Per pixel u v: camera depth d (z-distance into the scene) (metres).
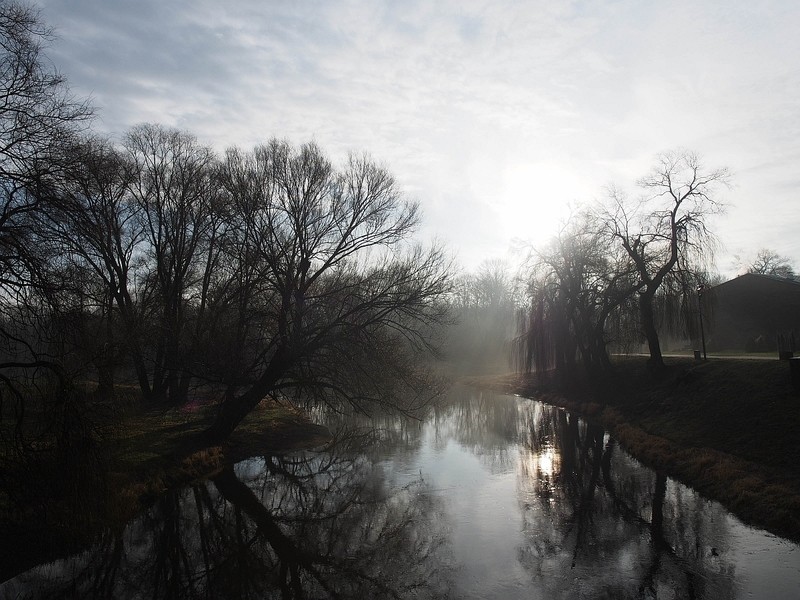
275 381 23.94
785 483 15.28
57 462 11.57
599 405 33.16
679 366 31.41
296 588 11.95
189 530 15.58
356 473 21.66
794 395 20.14
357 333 22.97
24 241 11.24
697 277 31.61
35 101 11.28
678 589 11.03
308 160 23.50
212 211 26.16
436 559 13.09
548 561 12.70
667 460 20.42
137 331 20.53
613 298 34.88
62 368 11.73
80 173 11.79
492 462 23.00
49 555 12.38
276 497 18.64
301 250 23.08
